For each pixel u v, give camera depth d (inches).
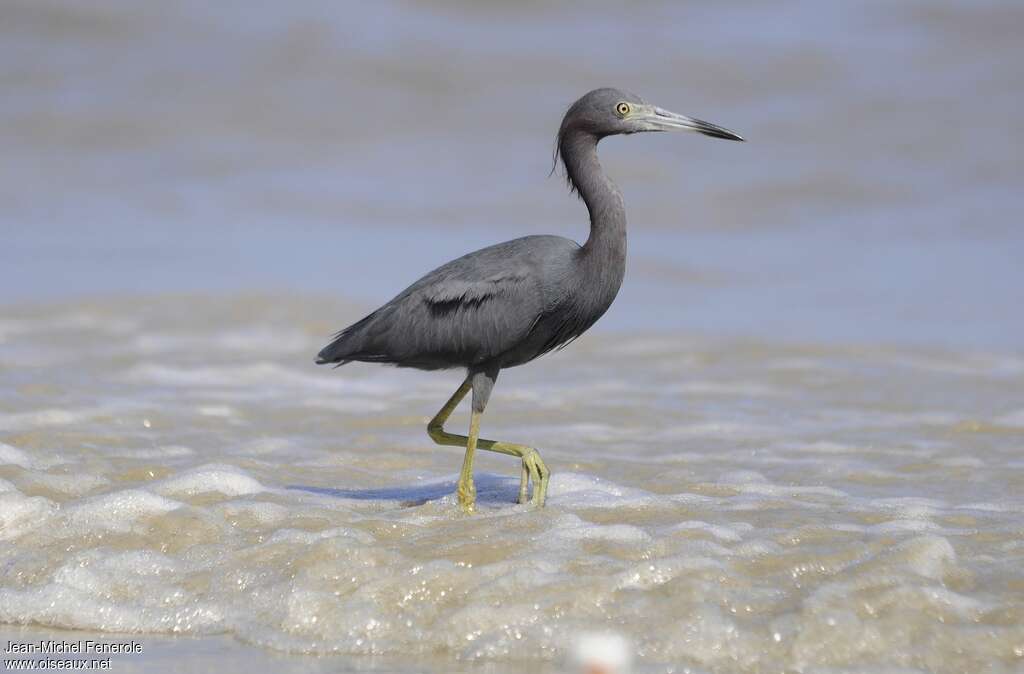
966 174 1325.0
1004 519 382.6
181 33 1870.1
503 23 1921.8
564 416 572.4
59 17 1865.2
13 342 736.3
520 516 373.1
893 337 797.2
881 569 323.6
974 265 1010.1
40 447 478.0
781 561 335.9
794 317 862.5
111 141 1475.1
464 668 297.6
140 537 366.6
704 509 394.3
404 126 1578.5
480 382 402.6
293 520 377.1
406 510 390.3
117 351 717.9
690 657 294.2
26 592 342.6
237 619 327.3
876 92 1630.2
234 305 853.2
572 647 301.1
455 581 326.6
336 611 320.5
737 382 655.1
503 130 1567.4
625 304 910.4
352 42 1843.0
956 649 291.6
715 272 1014.4
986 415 569.0
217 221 1180.5
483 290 391.2
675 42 1836.9
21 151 1422.2
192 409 565.0
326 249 1080.8
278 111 1612.9
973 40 1793.8
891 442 518.0
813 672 287.6
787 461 484.4
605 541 351.6
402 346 402.9
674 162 1397.6
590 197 405.4
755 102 1622.8
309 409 578.9
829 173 1338.6
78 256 1030.4
